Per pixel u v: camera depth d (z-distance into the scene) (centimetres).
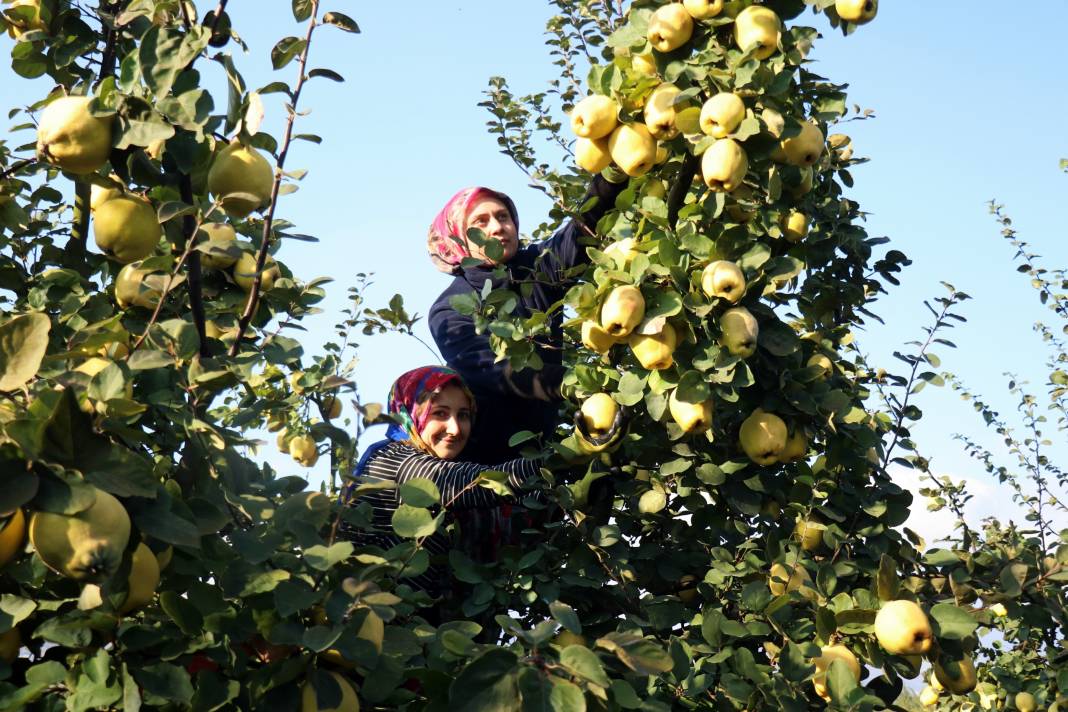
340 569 249
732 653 324
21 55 310
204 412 273
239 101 269
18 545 205
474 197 423
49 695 236
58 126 247
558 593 346
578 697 229
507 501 356
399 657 263
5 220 310
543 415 403
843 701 301
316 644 226
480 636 362
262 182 271
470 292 411
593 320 341
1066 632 394
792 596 346
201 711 232
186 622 240
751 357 360
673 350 332
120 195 270
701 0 315
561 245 402
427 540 357
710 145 318
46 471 199
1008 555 420
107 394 214
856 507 386
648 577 386
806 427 383
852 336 446
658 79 327
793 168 346
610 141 341
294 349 304
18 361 215
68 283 297
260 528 251
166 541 214
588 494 371
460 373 395
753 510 375
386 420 266
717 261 332
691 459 381
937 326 425
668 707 286
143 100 249
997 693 545
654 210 339
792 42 317
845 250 480
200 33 256
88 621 229
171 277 261
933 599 383
